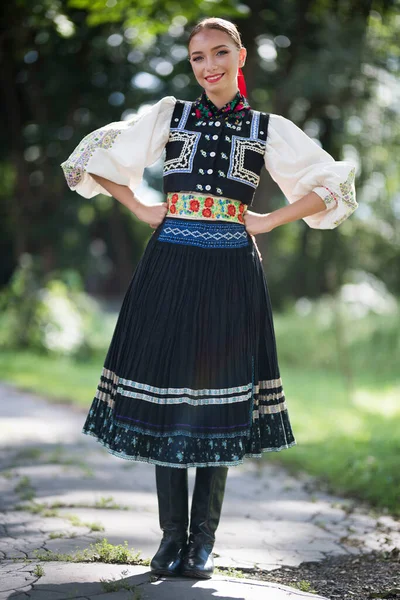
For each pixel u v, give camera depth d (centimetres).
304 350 2014
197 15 958
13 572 358
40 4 982
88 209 2816
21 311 2000
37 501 524
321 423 1032
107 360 379
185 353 357
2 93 2206
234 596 337
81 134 2088
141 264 375
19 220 2395
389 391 1543
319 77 1584
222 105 377
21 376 1521
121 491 573
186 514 372
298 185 380
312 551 452
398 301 2331
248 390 362
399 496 588
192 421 354
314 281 2698
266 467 745
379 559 442
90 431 376
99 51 1897
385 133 1870
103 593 330
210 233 366
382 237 2588
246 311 366
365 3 1437
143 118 376
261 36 1695
